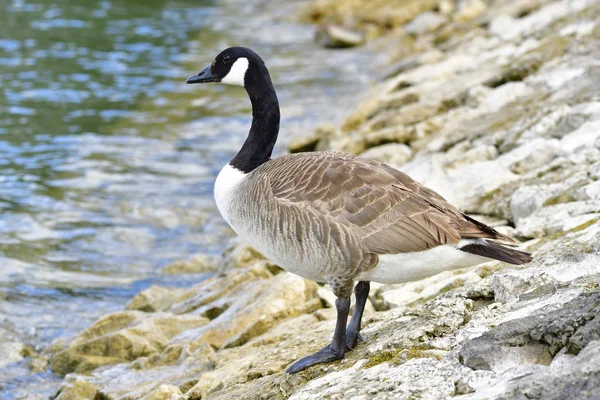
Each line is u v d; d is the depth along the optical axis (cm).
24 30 3375
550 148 1395
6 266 1606
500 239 830
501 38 2484
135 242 1725
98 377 1171
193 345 1166
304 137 2050
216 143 2272
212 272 1584
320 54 3188
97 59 3064
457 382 711
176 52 3188
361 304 916
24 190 1959
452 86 2069
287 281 1216
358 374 795
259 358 987
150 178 2038
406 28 3297
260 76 1057
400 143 1855
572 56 1883
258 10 3966
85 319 1427
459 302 899
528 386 648
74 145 2253
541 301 815
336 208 842
